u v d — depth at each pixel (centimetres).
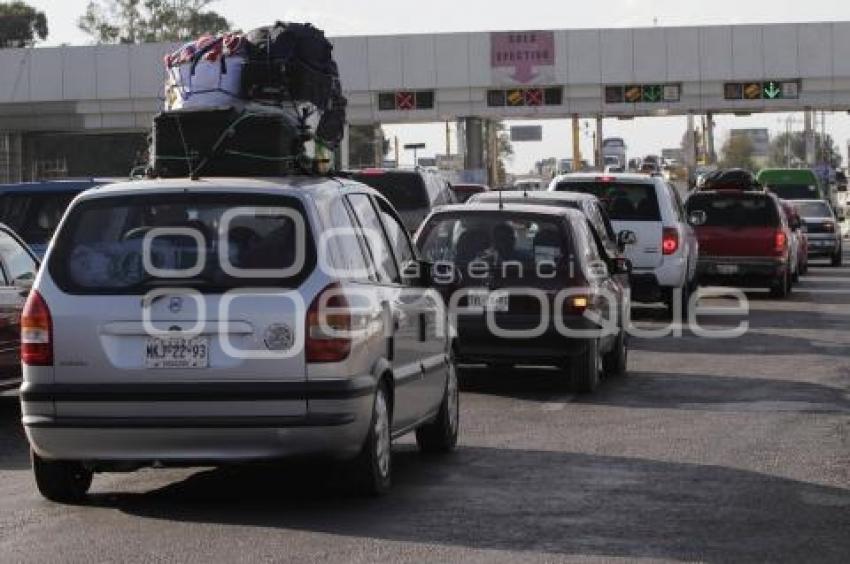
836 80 9188
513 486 1593
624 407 2236
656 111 9431
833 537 1352
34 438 1415
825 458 1783
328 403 1388
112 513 1458
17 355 2166
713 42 9138
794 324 3691
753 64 9150
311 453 1398
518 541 1327
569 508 1476
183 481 1633
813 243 6900
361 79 9188
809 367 2778
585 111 9275
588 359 2353
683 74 9138
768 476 1662
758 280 4512
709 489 1580
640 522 1411
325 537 1341
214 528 1381
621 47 9125
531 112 9288
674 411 2194
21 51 9194
